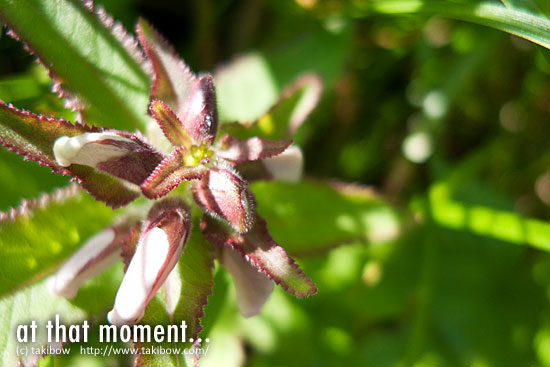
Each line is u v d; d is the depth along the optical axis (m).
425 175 0.19
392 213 0.14
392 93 0.19
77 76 0.13
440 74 0.18
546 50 0.14
